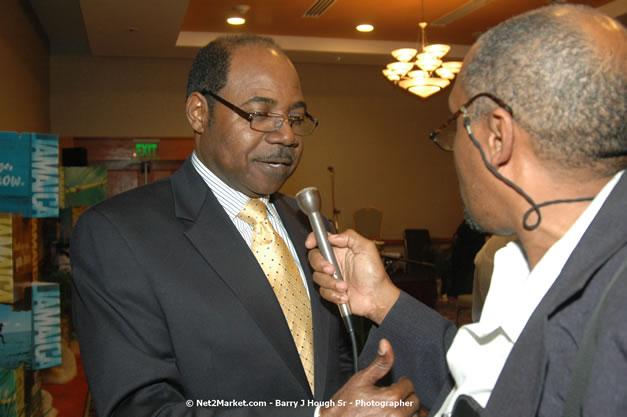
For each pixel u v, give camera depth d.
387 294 1.21
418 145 9.82
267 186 1.22
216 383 1.09
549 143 0.72
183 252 1.15
